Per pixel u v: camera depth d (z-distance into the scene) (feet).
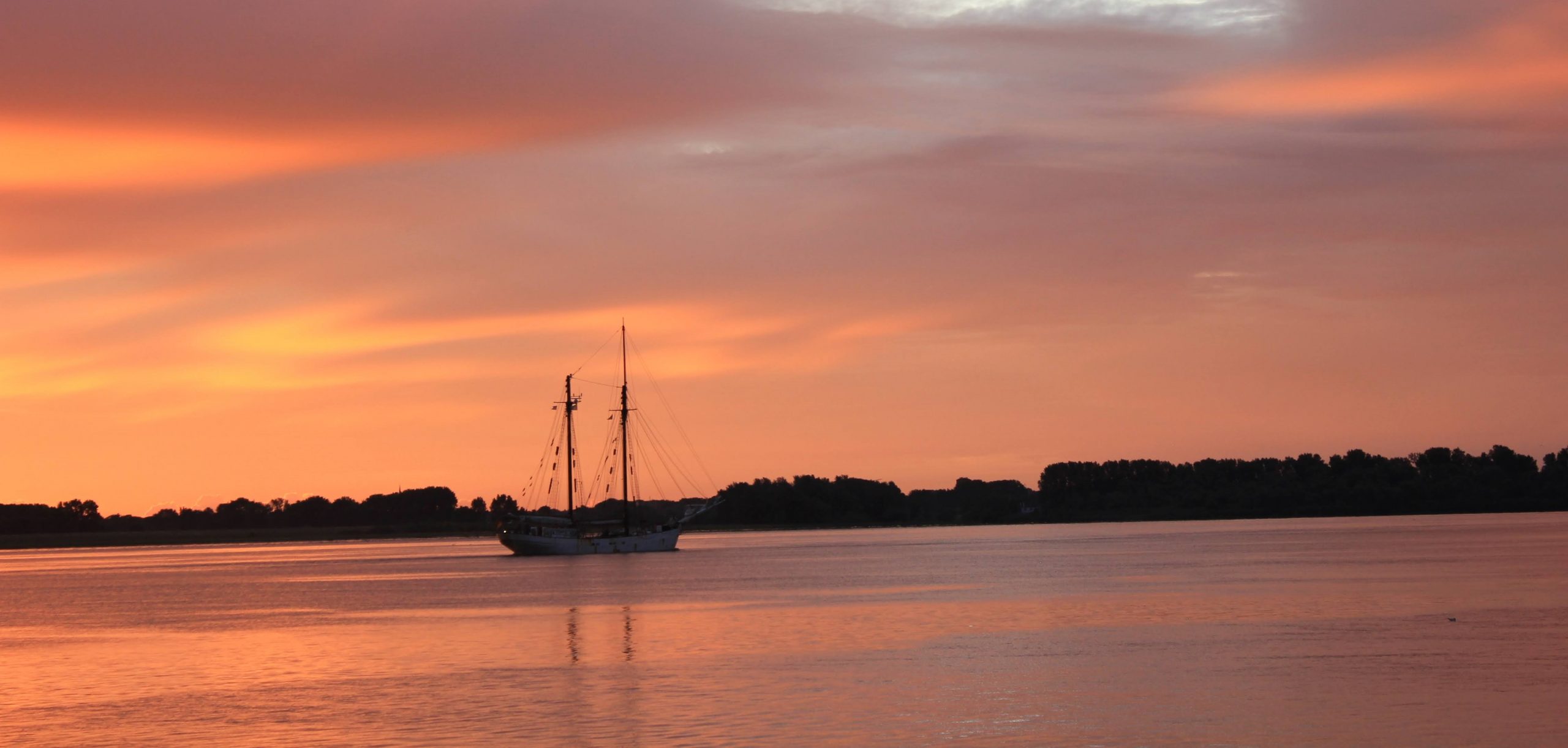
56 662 271.90
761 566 625.82
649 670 231.50
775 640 275.39
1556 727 171.63
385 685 223.30
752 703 195.11
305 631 324.39
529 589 472.44
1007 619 311.68
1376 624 281.95
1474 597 345.72
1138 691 199.21
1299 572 469.16
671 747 167.43
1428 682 203.72
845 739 169.78
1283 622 290.35
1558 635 259.80
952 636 275.59
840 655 247.09
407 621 345.51
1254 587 397.39
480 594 447.42
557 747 169.27
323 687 223.71
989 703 191.72
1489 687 198.59
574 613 355.97
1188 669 220.02
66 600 477.36
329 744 175.73
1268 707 185.57
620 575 557.33
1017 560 632.38
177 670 252.62
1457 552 599.98
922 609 344.49
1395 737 166.81
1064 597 374.02
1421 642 249.96
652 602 389.80
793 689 206.90
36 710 206.80
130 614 402.31
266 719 194.39
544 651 264.93
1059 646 254.47
